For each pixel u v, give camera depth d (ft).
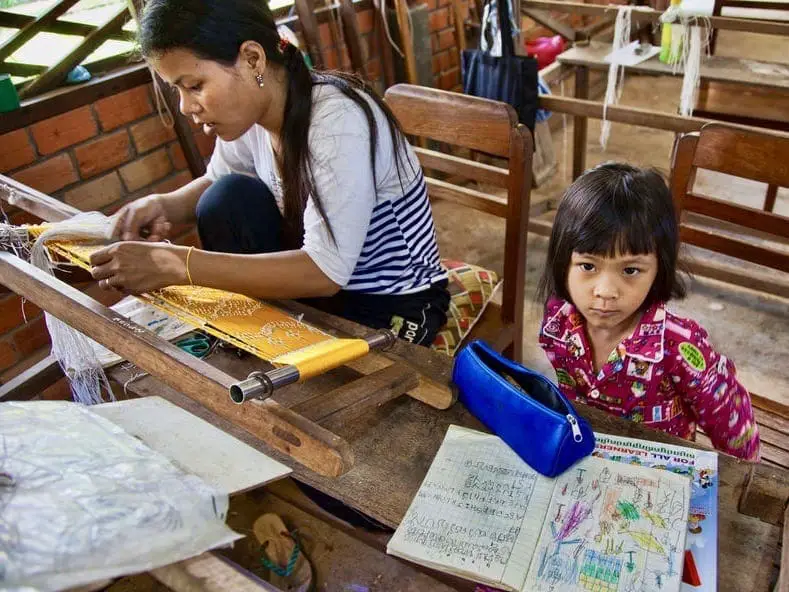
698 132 4.16
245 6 3.28
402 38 9.20
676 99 12.35
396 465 2.85
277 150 3.88
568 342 3.54
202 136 7.06
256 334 3.16
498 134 4.45
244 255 3.52
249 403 2.58
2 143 5.43
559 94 10.58
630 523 2.41
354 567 2.69
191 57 3.17
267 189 4.25
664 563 2.27
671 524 2.40
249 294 3.53
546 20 9.86
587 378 3.58
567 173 10.16
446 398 3.08
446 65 10.61
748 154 3.99
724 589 2.26
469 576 2.32
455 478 2.71
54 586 1.62
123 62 6.34
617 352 3.34
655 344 3.25
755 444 3.51
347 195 3.53
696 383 3.29
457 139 4.69
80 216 3.87
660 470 2.62
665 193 3.06
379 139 3.72
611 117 6.80
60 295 3.22
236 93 3.33
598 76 12.89
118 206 6.47
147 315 4.13
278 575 2.66
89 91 5.90
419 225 4.18
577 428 2.60
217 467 2.43
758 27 7.59
